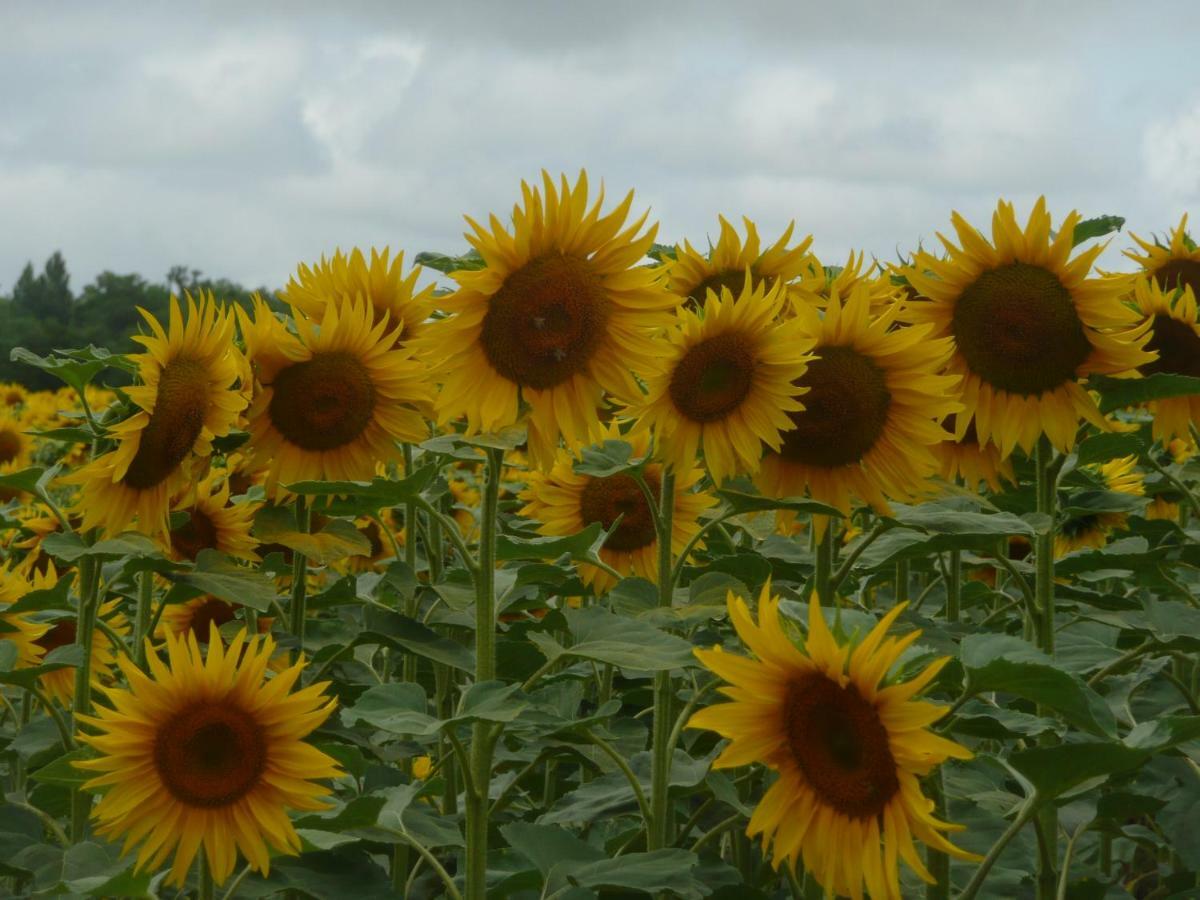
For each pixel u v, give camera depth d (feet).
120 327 412.16
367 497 12.75
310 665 14.92
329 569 22.93
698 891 10.99
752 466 12.84
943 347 13.19
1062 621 18.85
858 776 8.76
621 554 17.38
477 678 11.80
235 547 16.99
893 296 15.31
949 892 10.84
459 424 14.82
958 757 8.09
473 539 23.81
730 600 9.08
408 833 10.91
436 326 12.13
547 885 11.04
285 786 10.44
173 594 13.84
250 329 14.25
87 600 14.07
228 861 10.46
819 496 13.51
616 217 12.22
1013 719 10.90
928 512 13.56
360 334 14.37
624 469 13.16
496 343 12.23
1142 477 20.70
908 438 13.39
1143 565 15.37
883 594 21.63
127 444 13.42
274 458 14.49
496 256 12.03
